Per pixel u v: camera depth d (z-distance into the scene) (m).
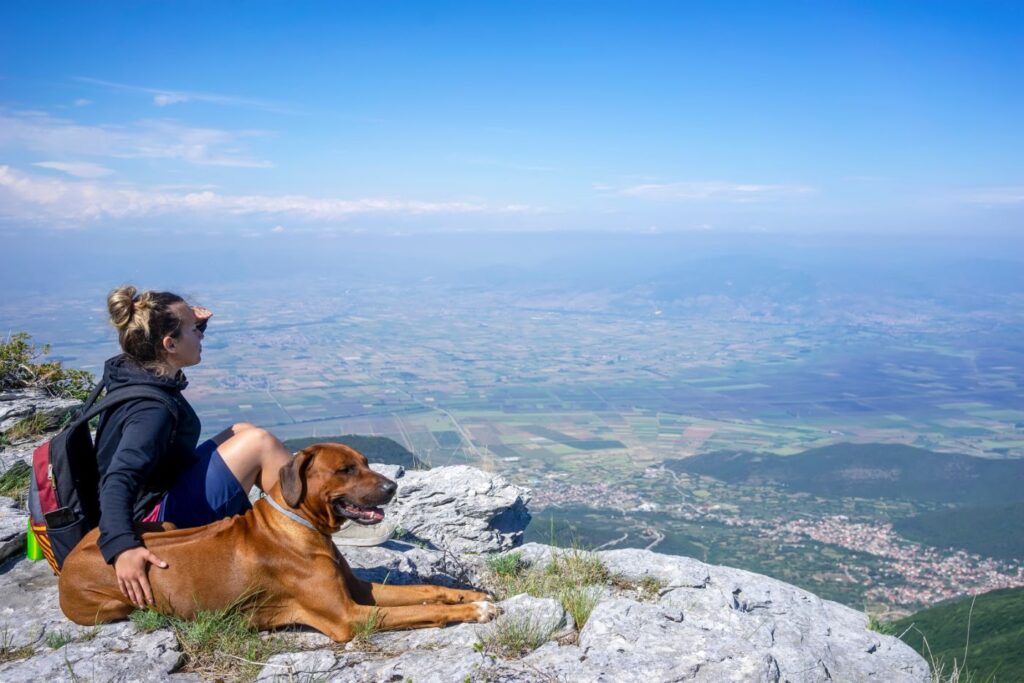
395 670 3.41
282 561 3.76
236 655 3.58
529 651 3.71
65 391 9.32
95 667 3.40
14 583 4.52
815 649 4.36
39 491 3.94
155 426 3.80
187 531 3.83
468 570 6.00
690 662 3.51
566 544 6.64
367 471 3.77
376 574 5.13
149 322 3.87
